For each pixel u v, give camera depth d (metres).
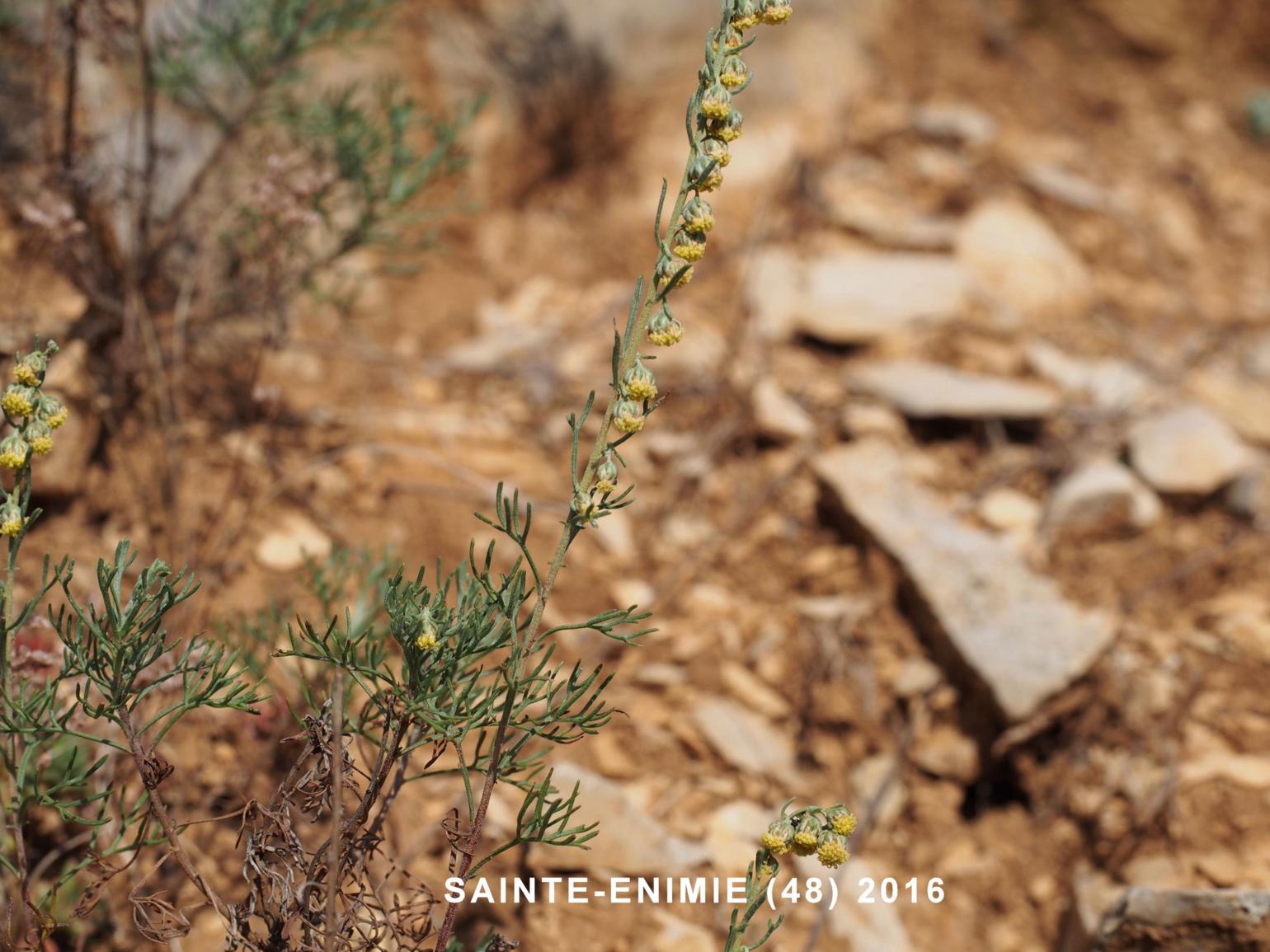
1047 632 3.47
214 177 4.00
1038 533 3.99
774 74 5.58
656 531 3.92
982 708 3.41
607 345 4.58
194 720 2.81
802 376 4.49
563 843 1.95
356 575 3.30
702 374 4.41
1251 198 6.11
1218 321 5.23
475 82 4.81
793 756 3.39
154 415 3.49
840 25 5.98
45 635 2.57
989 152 5.75
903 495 3.92
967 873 3.21
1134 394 4.60
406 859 2.74
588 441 4.14
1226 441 4.16
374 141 3.45
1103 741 3.34
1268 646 3.52
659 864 2.89
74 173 3.17
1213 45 6.96
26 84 3.63
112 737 2.61
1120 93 6.64
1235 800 3.09
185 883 2.65
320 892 2.02
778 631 3.64
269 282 3.26
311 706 2.09
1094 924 2.94
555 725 1.97
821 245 5.07
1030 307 5.05
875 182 5.45
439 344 4.52
